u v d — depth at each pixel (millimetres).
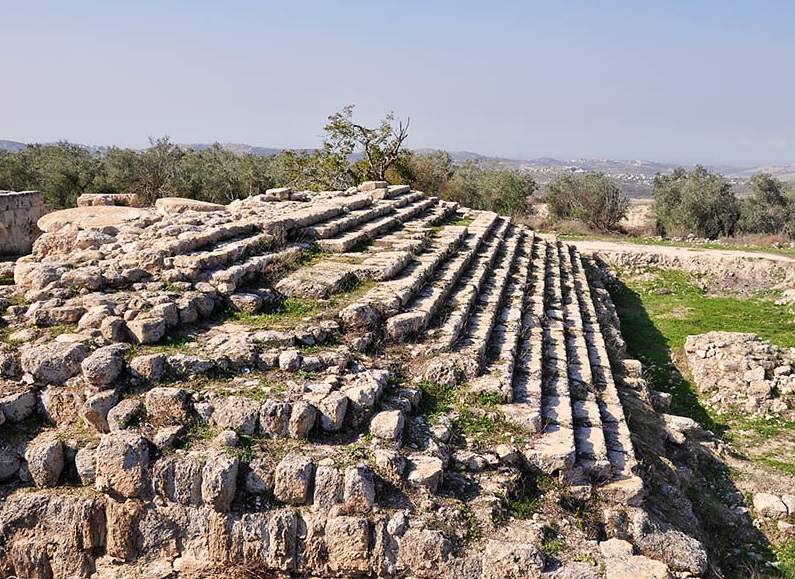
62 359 6879
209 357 7363
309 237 12914
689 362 17078
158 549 6195
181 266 9305
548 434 7793
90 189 38625
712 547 8305
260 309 9242
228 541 6051
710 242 34438
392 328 9211
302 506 6148
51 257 10031
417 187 44219
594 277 24781
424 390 8203
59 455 6453
